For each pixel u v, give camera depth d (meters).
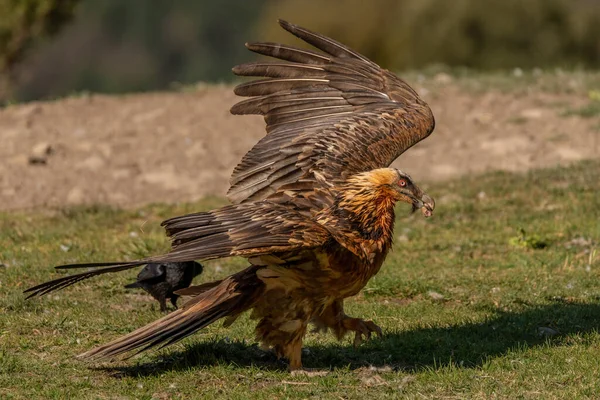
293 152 17.27
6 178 31.19
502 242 25.30
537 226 26.28
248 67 19.02
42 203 29.44
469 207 27.91
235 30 191.25
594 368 16.73
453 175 31.11
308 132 17.83
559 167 30.72
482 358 17.42
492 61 65.56
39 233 25.78
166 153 33.56
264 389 15.98
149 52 187.88
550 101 36.94
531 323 19.39
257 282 15.74
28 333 18.36
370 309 20.42
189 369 16.66
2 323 18.73
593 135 33.34
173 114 37.16
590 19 66.62
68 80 182.75
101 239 25.44
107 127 35.91
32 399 15.34
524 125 34.72
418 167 31.94
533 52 66.25
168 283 19.31
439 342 18.33
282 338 16.34
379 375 16.61
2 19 47.31
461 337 18.67
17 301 19.75
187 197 30.08
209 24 189.25
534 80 39.88
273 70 19.11
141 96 40.00
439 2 66.44
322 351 18.00
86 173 31.86
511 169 31.36
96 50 190.38
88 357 15.02
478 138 33.84
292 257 15.24
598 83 38.53
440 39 66.31
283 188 16.78
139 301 20.70
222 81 42.84
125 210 28.42
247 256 14.97
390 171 15.81
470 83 39.38
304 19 69.50
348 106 18.91
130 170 32.12
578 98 37.19
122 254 23.81
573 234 25.64
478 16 66.06
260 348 17.91
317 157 17.09
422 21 66.75
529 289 21.58
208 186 30.97
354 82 19.11
